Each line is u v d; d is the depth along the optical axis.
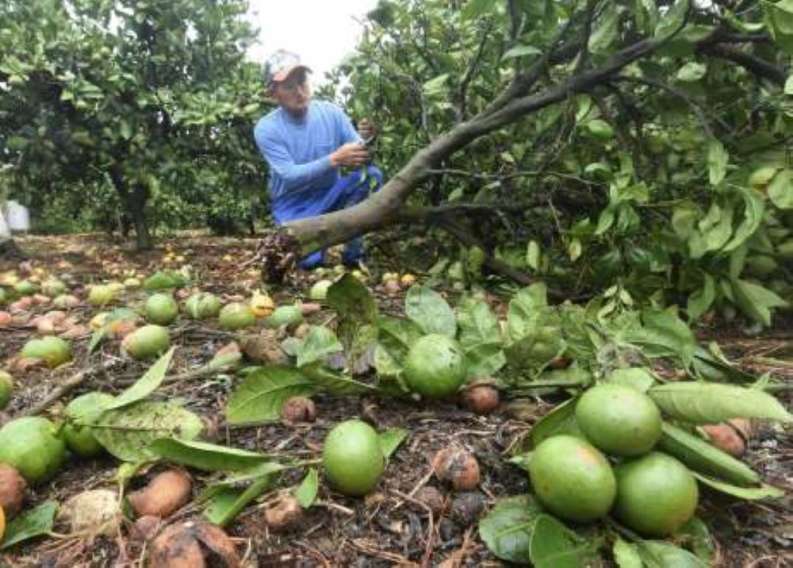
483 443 1.91
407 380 2.07
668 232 3.17
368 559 1.51
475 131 3.44
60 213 11.27
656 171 3.55
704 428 1.82
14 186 6.65
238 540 1.54
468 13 2.96
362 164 4.28
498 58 3.83
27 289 4.54
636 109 3.46
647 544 1.45
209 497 1.64
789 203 2.89
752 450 1.99
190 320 3.46
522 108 3.34
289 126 5.12
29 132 6.20
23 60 6.04
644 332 2.35
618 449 1.51
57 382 2.49
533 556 1.35
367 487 1.65
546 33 3.11
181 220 10.19
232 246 8.06
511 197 4.02
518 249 4.08
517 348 2.08
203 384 2.39
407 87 4.27
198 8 7.07
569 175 3.45
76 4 6.62
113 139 6.43
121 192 7.38
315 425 2.02
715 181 2.84
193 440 1.79
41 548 1.55
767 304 3.02
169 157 6.85
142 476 1.77
